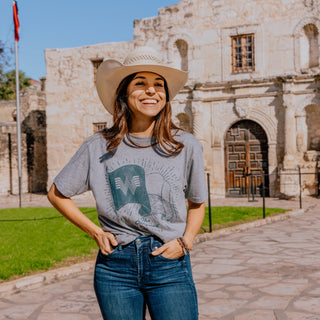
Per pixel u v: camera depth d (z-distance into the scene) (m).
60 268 6.33
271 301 4.78
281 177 18.36
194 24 20.33
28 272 6.15
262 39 19.28
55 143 22.77
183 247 2.11
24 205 18.78
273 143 19.05
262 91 19.25
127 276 2.09
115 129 2.25
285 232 9.49
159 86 2.28
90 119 22.28
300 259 6.80
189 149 2.24
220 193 19.84
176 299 2.05
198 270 6.30
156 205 2.15
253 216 11.69
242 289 5.27
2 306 4.87
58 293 5.32
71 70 22.61
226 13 19.88
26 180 25.69
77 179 2.24
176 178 2.19
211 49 20.11
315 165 18.09
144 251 2.08
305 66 18.95
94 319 4.42
